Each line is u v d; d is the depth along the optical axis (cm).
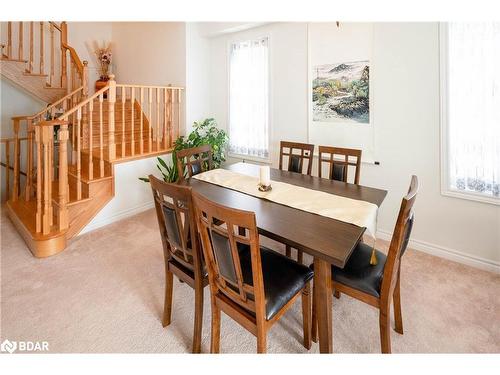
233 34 402
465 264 253
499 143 228
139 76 489
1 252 274
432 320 186
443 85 245
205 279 161
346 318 190
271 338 174
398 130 275
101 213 338
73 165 385
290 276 151
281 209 175
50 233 275
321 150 267
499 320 185
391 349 164
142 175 381
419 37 254
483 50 227
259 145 395
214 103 445
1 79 421
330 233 144
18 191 366
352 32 290
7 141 380
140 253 277
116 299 210
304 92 337
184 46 411
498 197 233
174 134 436
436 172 260
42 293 215
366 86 288
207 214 132
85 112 406
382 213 297
